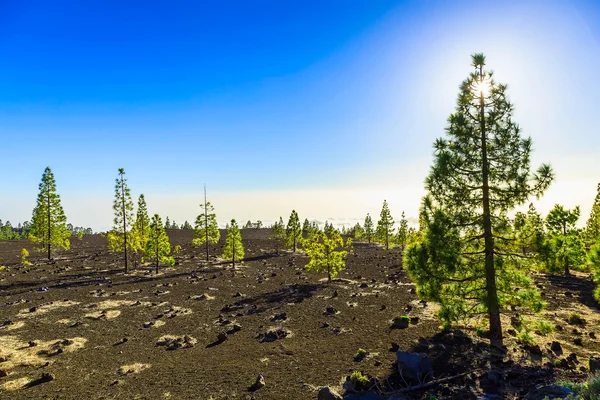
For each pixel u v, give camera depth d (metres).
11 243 95.56
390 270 49.16
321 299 30.09
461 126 16.06
